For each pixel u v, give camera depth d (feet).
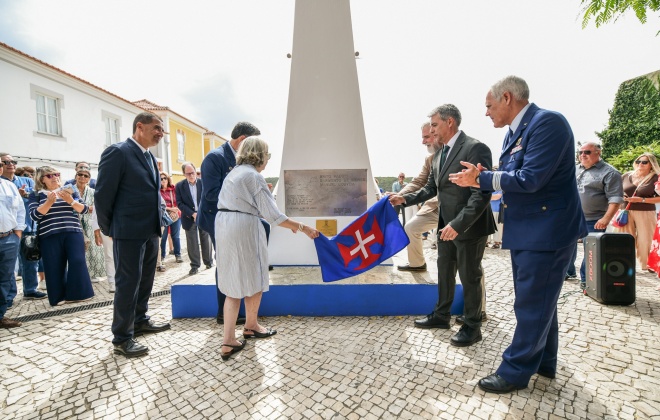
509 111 6.79
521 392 6.57
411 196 10.31
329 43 13.52
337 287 10.95
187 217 17.74
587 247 12.51
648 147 32.14
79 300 13.58
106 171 8.36
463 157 8.69
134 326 9.75
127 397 6.79
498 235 23.94
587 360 7.82
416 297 10.92
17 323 10.78
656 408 6.05
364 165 13.61
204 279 11.91
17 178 17.80
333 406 6.31
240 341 9.05
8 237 10.76
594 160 13.39
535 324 6.30
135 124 9.00
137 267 8.79
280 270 13.09
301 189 13.61
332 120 13.60
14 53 29.71
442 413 6.03
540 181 5.84
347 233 10.02
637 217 16.17
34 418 6.19
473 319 8.75
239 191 8.07
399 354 8.28
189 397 6.73
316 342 9.04
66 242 13.02
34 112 32.40
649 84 41.73
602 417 5.82
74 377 7.59
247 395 6.73
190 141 68.13
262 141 8.51
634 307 11.27
